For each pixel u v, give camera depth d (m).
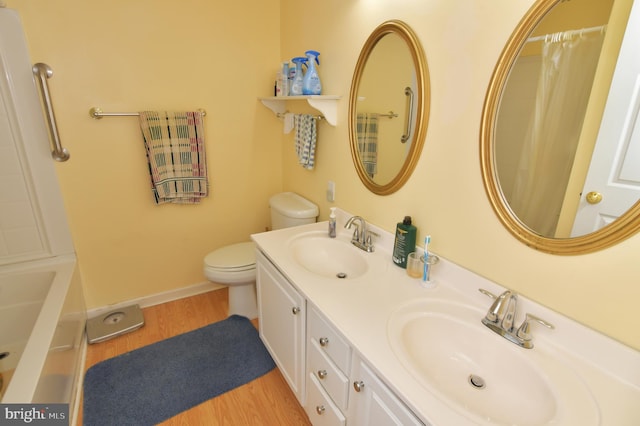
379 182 1.58
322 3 1.83
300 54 2.13
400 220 1.50
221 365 1.88
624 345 0.83
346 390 1.10
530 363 0.91
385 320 1.07
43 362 1.27
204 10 2.08
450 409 0.76
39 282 1.92
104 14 1.84
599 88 0.81
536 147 0.95
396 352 0.93
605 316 0.86
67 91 1.85
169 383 1.75
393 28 1.36
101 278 2.21
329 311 1.11
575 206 0.88
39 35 1.73
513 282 1.06
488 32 1.03
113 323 2.16
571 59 0.85
